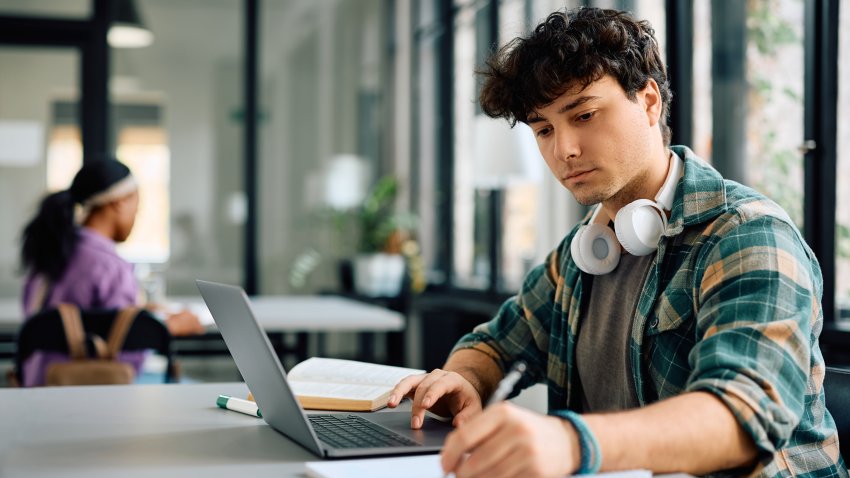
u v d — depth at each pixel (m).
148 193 5.79
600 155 1.10
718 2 2.76
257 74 5.95
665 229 1.13
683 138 2.89
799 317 0.94
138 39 5.78
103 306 2.66
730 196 1.11
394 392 1.19
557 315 1.35
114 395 1.38
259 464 0.93
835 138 2.35
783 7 2.50
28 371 2.60
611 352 1.22
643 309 1.14
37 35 5.60
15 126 5.59
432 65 5.75
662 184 1.17
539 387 1.56
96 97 5.66
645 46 1.15
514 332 1.41
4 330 3.38
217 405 1.27
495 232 4.58
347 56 6.09
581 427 0.79
